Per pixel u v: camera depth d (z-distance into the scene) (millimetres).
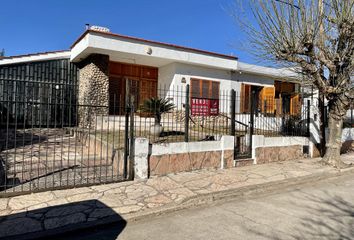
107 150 7266
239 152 8156
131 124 5961
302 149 9508
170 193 5141
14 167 6004
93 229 3756
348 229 3795
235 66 14797
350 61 7215
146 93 14375
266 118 10844
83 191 5090
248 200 5113
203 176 6418
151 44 12234
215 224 3961
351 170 7930
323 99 10031
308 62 7652
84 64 13086
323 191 5805
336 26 7188
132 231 3729
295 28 7117
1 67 12180
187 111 6824
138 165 5957
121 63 13867
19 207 4242
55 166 6820
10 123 11781
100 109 12125
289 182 6355
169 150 6457
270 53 7676
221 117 11219
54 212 4102
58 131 11930
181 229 3789
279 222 4035
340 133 8250
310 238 3512
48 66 13234
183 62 13438
